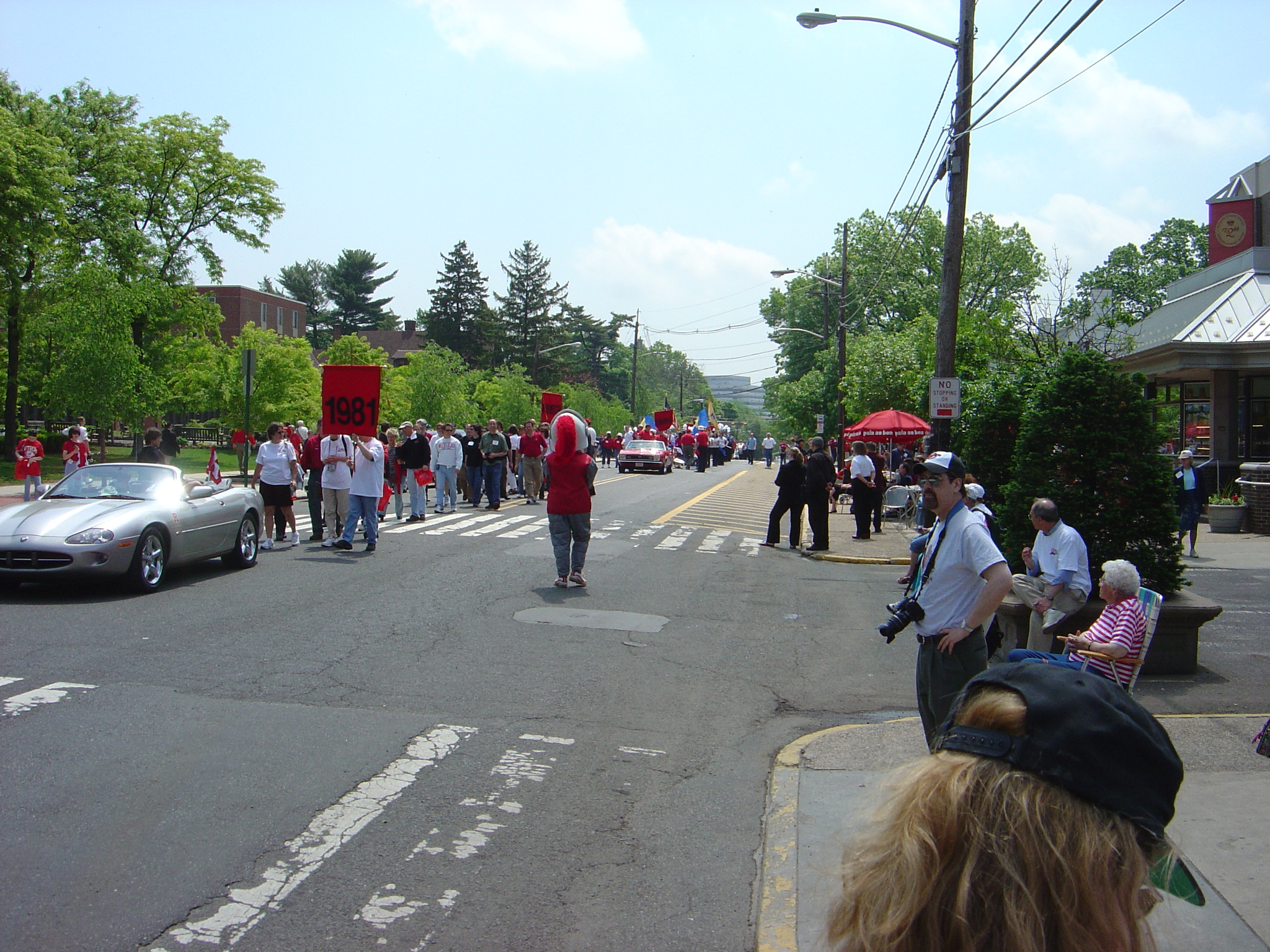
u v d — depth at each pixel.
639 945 3.72
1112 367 8.66
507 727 6.41
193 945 3.60
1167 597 8.30
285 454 14.45
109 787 5.09
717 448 60.03
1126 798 1.19
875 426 24.78
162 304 33.44
